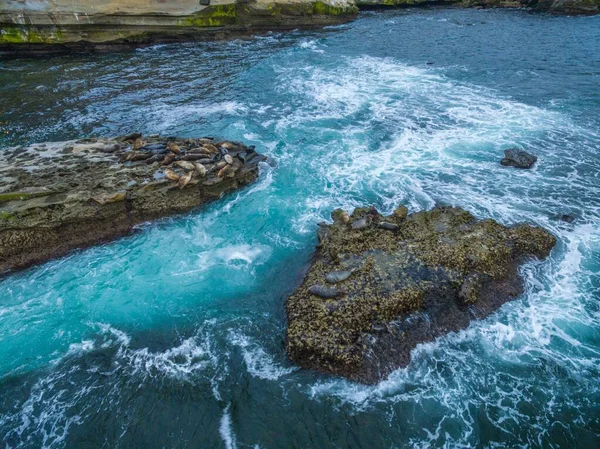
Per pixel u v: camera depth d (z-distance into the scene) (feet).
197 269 37.47
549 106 64.90
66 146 49.75
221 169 45.24
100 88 74.74
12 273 37.27
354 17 133.80
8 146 54.29
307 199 45.65
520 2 145.48
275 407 26.68
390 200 44.96
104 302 34.53
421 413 26.23
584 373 28.25
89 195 39.86
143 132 59.26
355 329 29.45
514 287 33.55
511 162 49.98
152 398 27.45
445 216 39.52
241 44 103.91
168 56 93.20
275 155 53.72
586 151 52.80
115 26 93.09
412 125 60.34
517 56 89.20
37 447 25.14
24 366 29.63
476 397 27.02
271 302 33.86
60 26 88.43
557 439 24.93
